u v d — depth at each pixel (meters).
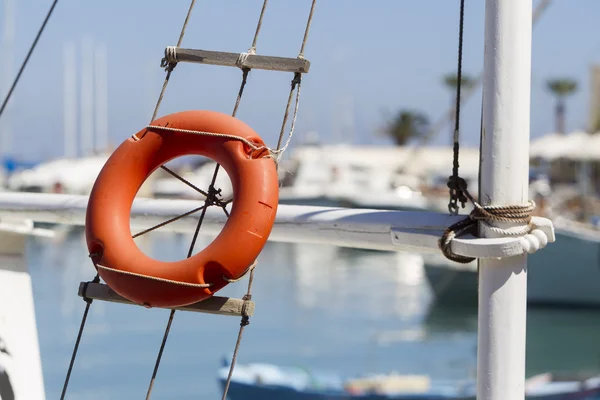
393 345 27.47
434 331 30.12
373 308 34.62
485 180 3.45
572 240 34.16
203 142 3.91
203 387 21.17
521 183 3.43
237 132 3.86
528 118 3.45
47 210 4.96
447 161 68.25
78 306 32.12
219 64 4.18
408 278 42.56
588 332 31.42
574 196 49.84
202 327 28.94
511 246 3.32
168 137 3.97
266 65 4.11
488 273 3.45
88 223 3.97
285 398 18.17
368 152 67.69
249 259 3.74
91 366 23.09
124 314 30.41
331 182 55.28
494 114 3.41
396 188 51.16
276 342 27.56
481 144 3.48
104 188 3.99
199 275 3.73
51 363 23.42
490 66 3.42
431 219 3.63
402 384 18.16
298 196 48.06
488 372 3.46
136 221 4.64
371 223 3.77
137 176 4.02
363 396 17.95
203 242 40.38
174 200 4.57
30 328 5.32
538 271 34.53
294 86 4.12
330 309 34.31
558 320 33.69
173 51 4.24
